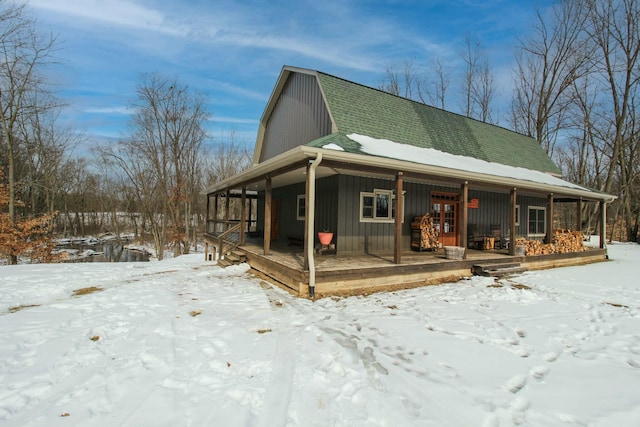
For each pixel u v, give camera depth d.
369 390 2.72
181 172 25.88
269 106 13.38
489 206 11.65
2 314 4.89
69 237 31.75
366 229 8.78
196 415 2.36
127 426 2.23
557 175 14.45
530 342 3.94
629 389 2.83
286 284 6.63
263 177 8.45
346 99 9.79
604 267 10.32
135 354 3.40
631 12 19.12
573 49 21.08
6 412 2.41
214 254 13.01
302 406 2.49
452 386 2.83
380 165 6.68
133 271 8.88
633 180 21.45
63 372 3.03
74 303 5.44
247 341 3.76
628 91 19.59
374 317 4.79
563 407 2.53
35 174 21.75
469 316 4.93
